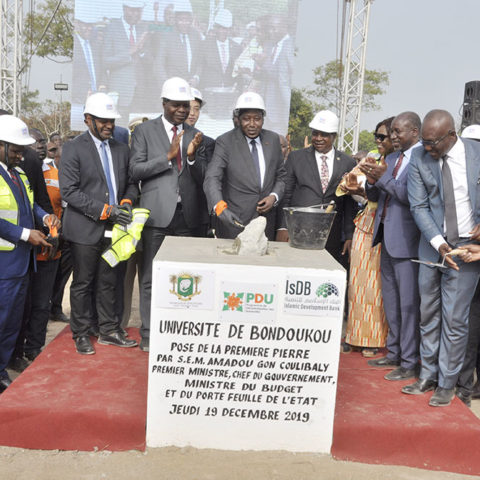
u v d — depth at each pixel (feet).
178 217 13.80
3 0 45.11
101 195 12.99
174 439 10.16
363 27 43.62
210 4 45.85
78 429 10.32
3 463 9.83
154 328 9.74
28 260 12.67
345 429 10.29
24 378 11.68
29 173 13.51
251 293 9.64
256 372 9.89
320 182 14.99
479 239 10.76
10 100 46.42
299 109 86.69
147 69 46.21
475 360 13.03
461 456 10.37
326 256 10.72
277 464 9.84
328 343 9.82
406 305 12.32
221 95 46.98
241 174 13.89
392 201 12.37
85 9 45.06
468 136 17.35
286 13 46.24
